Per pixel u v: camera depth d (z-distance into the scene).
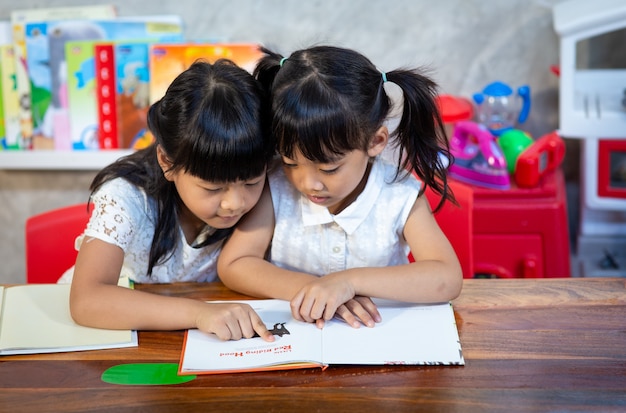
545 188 2.01
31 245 1.52
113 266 1.22
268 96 1.14
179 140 1.10
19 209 2.51
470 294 1.22
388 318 1.15
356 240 1.32
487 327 1.12
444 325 1.12
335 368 1.03
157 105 1.19
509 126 2.19
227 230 1.32
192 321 1.12
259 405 0.96
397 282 1.18
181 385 1.00
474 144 2.15
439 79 2.29
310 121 1.08
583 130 2.02
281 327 1.13
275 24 2.29
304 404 0.96
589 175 2.09
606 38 2.20
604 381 0.99
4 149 2.33
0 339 1.11
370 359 1.04
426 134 1.25
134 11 2.31
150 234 1.33
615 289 1.22
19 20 2.29
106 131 2.29
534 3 2.19
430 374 1.01
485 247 2.05
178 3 2.29
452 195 1.40
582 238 2.30
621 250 2.28
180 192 1.18
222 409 0.95
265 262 1.27
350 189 1.17
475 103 2.23
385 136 1.18
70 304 1.17
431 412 0.94
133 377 1.03
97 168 2.29
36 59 2.28
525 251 2.03
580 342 1.08
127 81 2.25
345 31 2.27
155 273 1.38
